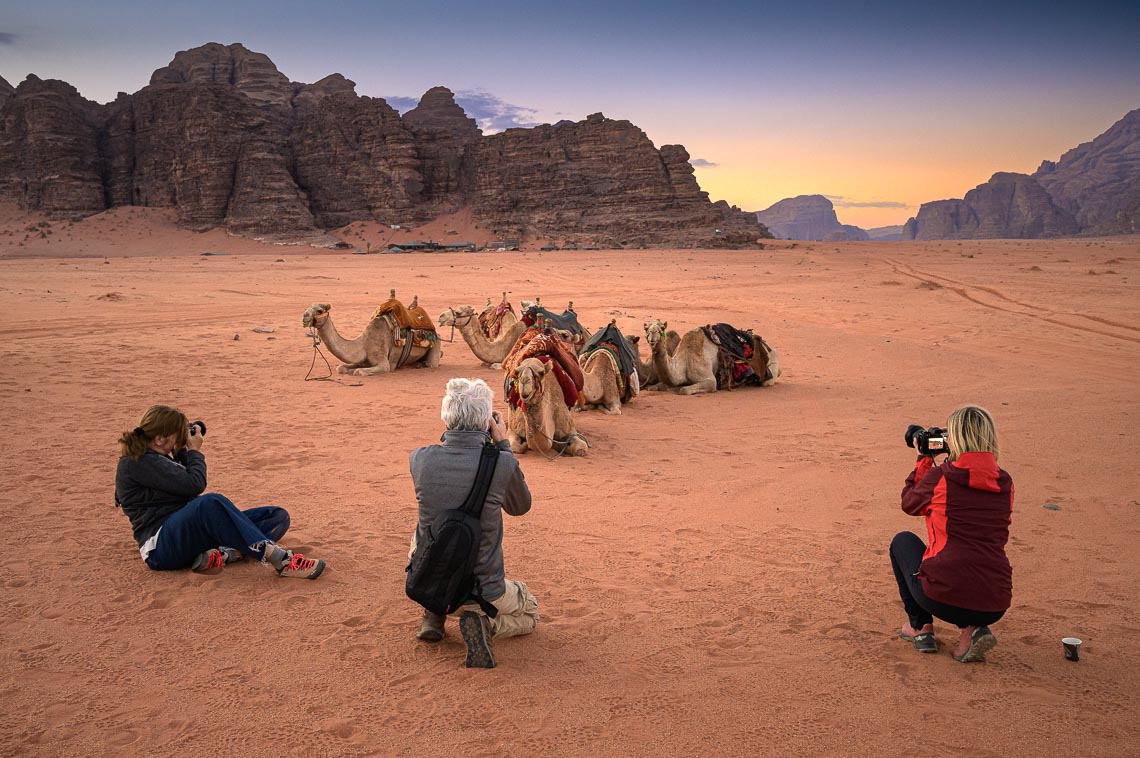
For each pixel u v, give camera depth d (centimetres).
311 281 4591
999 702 422
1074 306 3006
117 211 15488
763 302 3306
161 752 365
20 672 433
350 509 729
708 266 6875
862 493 813
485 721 395
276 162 15538
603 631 500
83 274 4888
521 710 405
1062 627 516
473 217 16038
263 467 869
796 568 613
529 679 436
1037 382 1506
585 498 783
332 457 915
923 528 707
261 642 473
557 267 6831
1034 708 416
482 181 16375
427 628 471
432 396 1313
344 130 16575
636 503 771
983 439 443
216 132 15288
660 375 1379
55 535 638
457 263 7806
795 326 2444
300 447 959
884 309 2992
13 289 3272
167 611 512
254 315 2602
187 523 553
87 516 686
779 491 819
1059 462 933
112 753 363
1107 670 458
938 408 1263
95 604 519
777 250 11800
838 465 923
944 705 419
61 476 802
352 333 2191
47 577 558
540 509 744
